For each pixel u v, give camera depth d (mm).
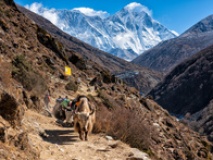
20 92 12180
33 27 32562
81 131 9977
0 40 18438
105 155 8938
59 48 34219
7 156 5559
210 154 30859
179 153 22375
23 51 23766
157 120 27469
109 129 12070
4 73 10070
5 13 29094
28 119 10102
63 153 8148
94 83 31297
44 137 9484
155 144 20406
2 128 5898
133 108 24125
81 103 10422
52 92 19469
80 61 37375
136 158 8984
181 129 32656
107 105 19625
